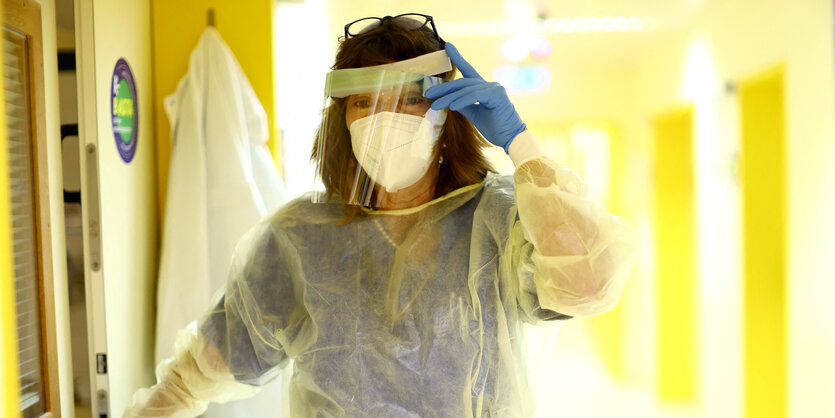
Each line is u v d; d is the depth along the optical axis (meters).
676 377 5.32
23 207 1.40
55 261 1.53
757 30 3.51
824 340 2.77
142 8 1.91
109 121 1.65
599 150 6.95
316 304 1.21
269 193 1.96
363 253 1.23
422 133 1.16
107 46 1.64
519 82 6.38
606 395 5.29
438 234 1.21
